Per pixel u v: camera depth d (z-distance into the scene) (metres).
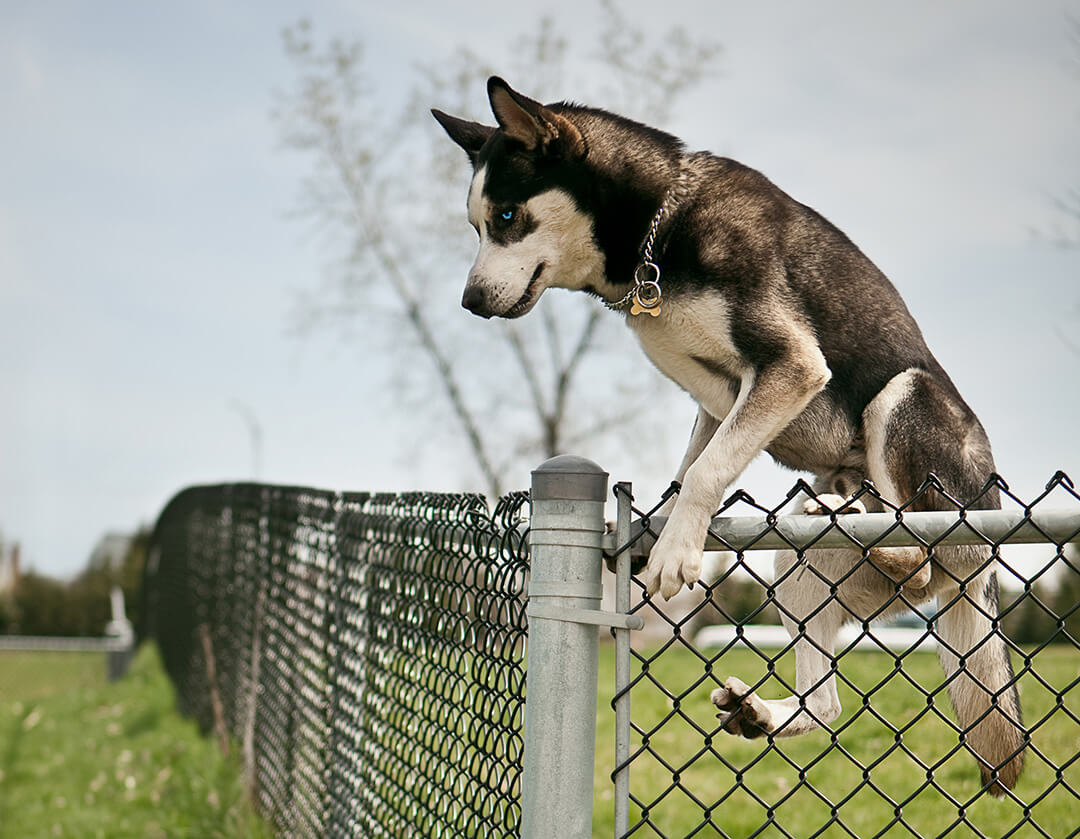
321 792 3.59
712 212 3.18
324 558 3.84
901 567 2.73
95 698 10.91
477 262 3.44
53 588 32.47
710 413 3.36
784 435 3.19
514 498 2.02
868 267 3.31
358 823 3.10
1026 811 1.95
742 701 2.40
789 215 3.25
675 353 3.24
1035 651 1.91
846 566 2.97
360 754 3.17
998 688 2.69
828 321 3.12
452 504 2.45
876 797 3.97
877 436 3.13
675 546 2.17
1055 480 1.85
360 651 3.29
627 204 3.30
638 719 5.62
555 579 1.79
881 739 4.27
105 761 7.14
